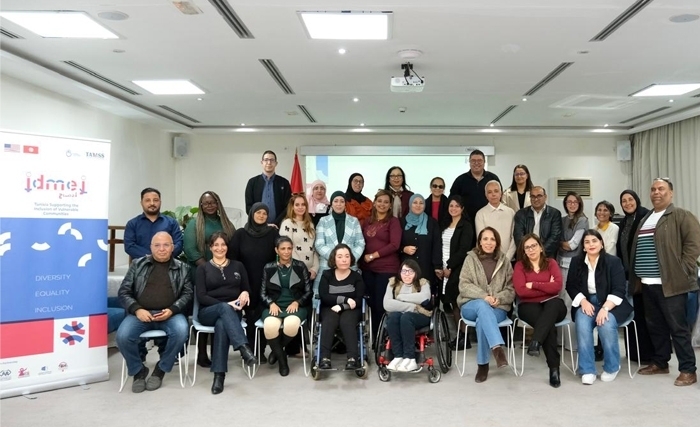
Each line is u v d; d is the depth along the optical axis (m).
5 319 3.70
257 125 8.52
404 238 4.77
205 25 3.98
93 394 3.75
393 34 4.18
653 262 4.01
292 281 4.29
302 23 3.94
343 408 3.44
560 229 4.71
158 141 8.59
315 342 4.21
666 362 4.14
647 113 7.46
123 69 5.22
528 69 5.20
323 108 7.11
